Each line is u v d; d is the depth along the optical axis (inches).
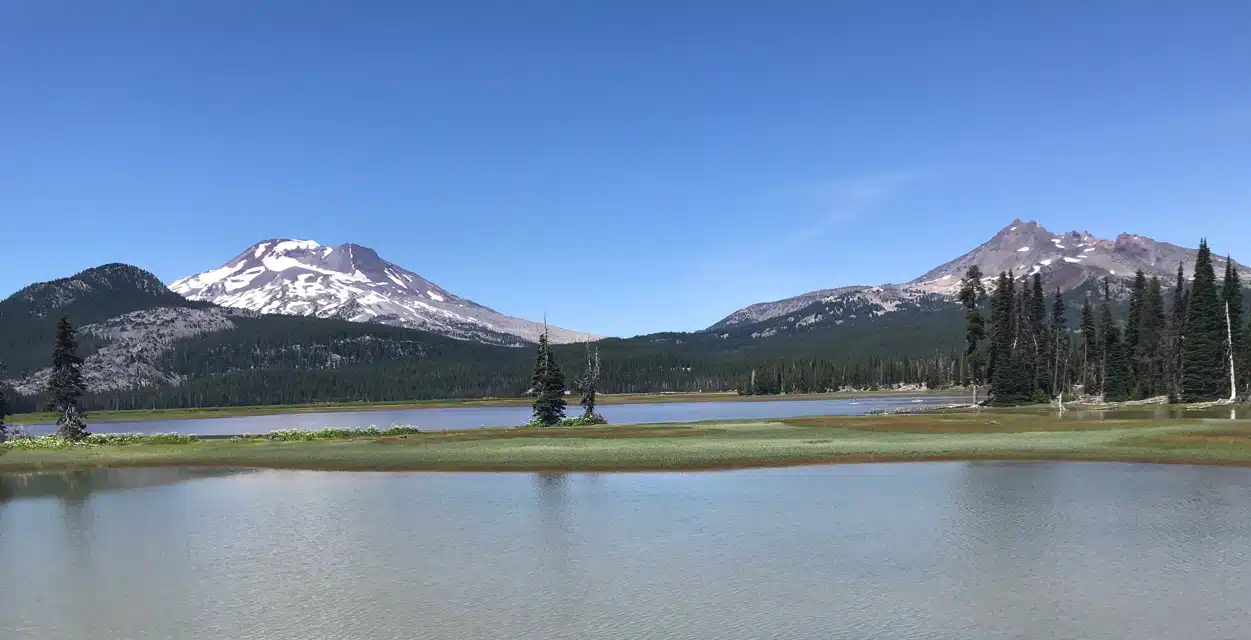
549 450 2787.9
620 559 1306.6
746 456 2507.4
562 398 4658.0
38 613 1091.9
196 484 2271.2
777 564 1253.7
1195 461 2193.7
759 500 1790.1
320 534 1534.2
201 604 1117.7
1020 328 5762.8
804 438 3068.4
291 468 2600.9
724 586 1148.5
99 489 2218.3
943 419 4008.4
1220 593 1073.5
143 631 1018.1
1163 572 1168.8
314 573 1259.8
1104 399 5492.1
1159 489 1808.6
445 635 980.6
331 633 995.9
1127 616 993.5
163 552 1418.6
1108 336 5511.8
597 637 963.3
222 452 3100.4
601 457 2564.0
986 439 2822.3
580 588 1154.7
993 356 5536.4
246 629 1018.1
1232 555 1251.8
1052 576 1160.2
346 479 2304.4
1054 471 2116.1
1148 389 5393.7
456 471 2402.8
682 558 1304.1
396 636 980.6
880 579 1164.5
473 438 3523.6
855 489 1907.0
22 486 2324.1
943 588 1116.5
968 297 5654.5
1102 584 1119.6
